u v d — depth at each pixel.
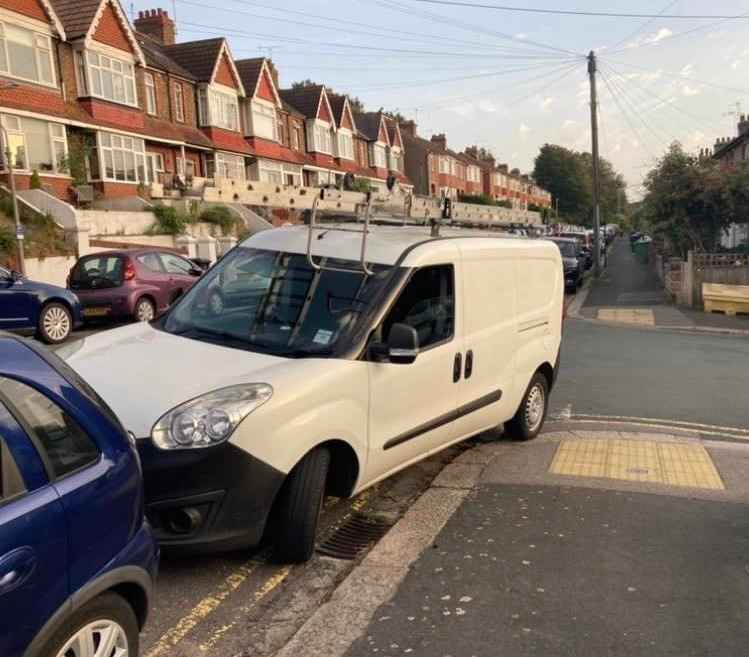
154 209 24.83
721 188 21.86
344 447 4.20
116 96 28.45
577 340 13.49
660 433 6.83
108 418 2.72
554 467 5.68
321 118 46.78
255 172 39.06
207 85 34.94
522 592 3.69
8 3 23.70
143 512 2.80
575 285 24.22
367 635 3.31
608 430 6.95
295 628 3.42
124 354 4.29
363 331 4.35
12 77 23.94
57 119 25.31
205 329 4.65
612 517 4.65
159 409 3.63
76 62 26.92
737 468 5.67
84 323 14.48
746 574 3.89
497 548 4.20
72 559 2.35
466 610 3.52
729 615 3.48
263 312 4.62
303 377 3.91
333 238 5.06
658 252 29.92
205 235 26.05
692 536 4.37
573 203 103.44
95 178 27.55
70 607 2.32
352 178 6.13
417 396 4.72
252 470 3.59
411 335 4.23
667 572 3.91
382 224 6.07
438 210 6.65
